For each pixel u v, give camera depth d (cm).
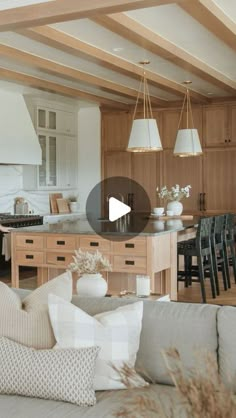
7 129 781
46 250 559
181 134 720
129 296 360
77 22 475
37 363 230
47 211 944
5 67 652
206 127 889
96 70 686
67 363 227
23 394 230
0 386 233
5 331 252
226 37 497
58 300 249
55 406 220
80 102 912
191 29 502
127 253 521
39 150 845
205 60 633
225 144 876
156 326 250
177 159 915
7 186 854
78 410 216
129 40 511
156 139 628
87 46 551
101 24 451
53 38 496
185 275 660
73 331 239
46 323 251
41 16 381
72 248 545
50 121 905
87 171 991
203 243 641
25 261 571
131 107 942
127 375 131
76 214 960
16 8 389
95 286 327
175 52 561
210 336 240
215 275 651
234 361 229
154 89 802
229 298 628
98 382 230
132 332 242
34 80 718
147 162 939
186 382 107
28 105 859
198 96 834
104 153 973
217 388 101
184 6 409
